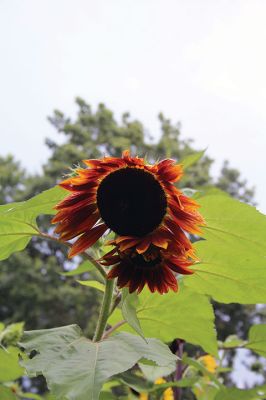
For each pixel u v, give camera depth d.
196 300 0.72
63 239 0.60
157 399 0.84
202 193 0.74
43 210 0.64
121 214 0.58
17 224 0.67
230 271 0.68
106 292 0.64
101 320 0.63
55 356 0.56
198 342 0.76
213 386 1.02
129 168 0.59
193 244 0.66
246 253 0.66
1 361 0.76
